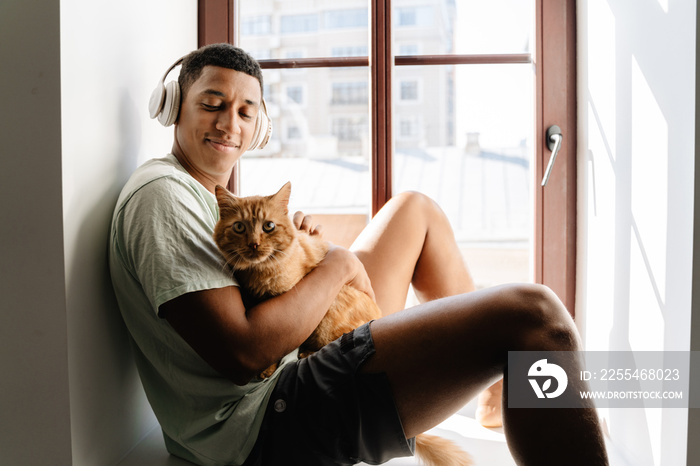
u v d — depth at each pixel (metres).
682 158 0.90
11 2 0.86
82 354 0.91
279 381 0.86
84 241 0.92
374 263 1.18
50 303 0.87
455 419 1.22
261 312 0.83
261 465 0.83
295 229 0.95
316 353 0.88
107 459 0.98
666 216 0.94
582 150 1.35
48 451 0.88
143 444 1.09
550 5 1.38
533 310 0.78
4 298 0.88
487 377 0.81
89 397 0.93
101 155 0.98
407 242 1.21
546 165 1.40
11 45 0.86
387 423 0.82
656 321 0.98
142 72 1.14
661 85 0.96
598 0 1.25
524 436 0.74
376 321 0.88
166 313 0.82
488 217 1.61
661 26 0.96
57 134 0.86
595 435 0.73
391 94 1.41
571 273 1.41
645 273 1.02
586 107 1.32
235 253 0.85
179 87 1.02
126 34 1.07
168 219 0.84
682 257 0.90
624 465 1.08
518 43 1.44
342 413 0.81
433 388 0.81
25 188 0.87
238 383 0.82
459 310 0.82
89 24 0.94
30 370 0.88
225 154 1.00
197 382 0.88
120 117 1.05
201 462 0.93
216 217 0.96
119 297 0.95
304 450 0.82
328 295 0.92
